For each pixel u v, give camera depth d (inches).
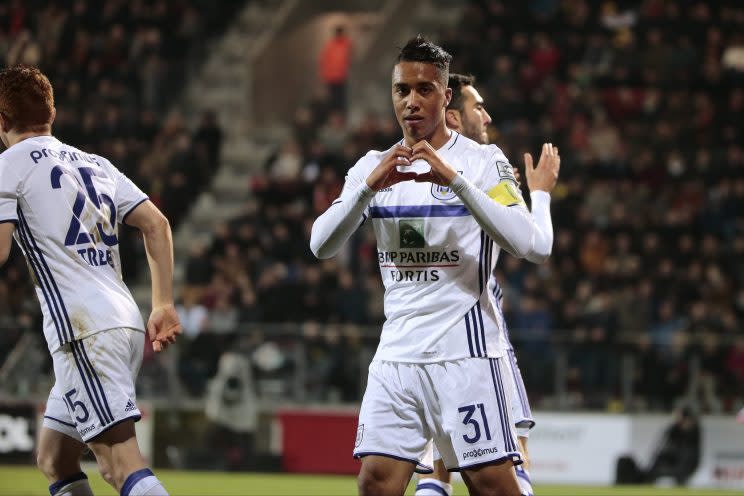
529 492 559.2
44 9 1961.1
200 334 1334.9
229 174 1963.6
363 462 482.9
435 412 480.7
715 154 1716.3
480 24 2004.2
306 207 1656.0
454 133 502.6
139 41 1947.6
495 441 475.5
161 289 529.0
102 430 496.4
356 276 1534.2
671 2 1995.6
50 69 1851.6
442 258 481.1
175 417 1323.8
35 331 1304.1
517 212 471.8
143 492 488.7
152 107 1915.6
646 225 1593.3
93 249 510.0
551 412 1323.8
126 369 506.0
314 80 2214.6
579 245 1557.6
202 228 1844.2
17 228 506.9
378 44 2138.3
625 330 1423.5
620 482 1315.2
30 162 503.5
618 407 1325.0
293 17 2159.2
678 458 1312.7
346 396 1331.2
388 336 488.4
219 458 1322.6
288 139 1950.1
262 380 1333.7
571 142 1713.8
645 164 1696.6
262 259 1552.7
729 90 1854.1
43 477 1160.2
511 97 1784.0
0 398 1291.8
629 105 1815.9
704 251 1550.2
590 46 1927.9
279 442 1326.3
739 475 1316.4
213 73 2084.2
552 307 1411.2
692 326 1400.1
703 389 1328.7
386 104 2079.2
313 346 1337.4
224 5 2190.0
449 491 584.1
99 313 500.1
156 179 1756.9
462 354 477.4
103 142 1769.2
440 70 484.1
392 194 486.0
